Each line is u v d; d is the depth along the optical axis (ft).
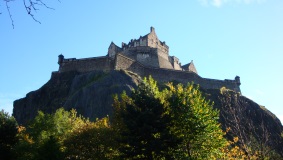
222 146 107.14
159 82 322.34
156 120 100.68
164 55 393.09
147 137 97.81
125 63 306.96
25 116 299.99
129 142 98.07
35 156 120.98
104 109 236.22
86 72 309.42
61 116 156.04
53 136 128.77
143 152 96.48
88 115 239.09
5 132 160.25
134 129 99.76
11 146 159.74
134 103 107.65
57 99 293.64
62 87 302.66
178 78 332.60
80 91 262.88
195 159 105.09
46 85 313.32
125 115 105.70
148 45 400.26
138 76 289.12
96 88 254.27
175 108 109.81
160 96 115.96
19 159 131.23
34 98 307.17
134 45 411.54
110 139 120.16
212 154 108.17
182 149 108.47
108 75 268.82
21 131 175.63
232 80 360.89
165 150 96.48
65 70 320.70
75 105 254.68
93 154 120.67
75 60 320.70
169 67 386.93
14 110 315.58
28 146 136.46
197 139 106.93
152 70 327.88
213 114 111.96
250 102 275.39
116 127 123.13
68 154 122.83
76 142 123.34
